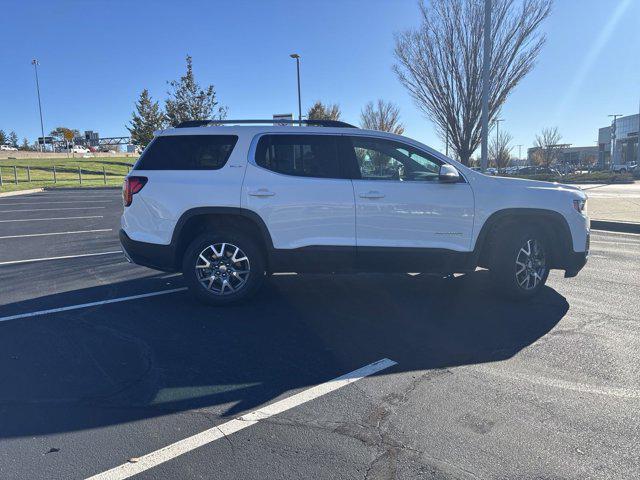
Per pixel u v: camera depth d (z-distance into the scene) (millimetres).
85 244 10422
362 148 5801
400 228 5680
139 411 3496
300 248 5645
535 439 3123
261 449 3045
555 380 3934
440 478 2766
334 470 2840
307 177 5668
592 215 14398
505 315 5531
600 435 3164
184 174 5688
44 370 4148
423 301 6070
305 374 4082
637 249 9688
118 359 4371
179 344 4715
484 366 4207
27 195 23875
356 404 3586
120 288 6723
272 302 6023
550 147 61188
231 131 5781
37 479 2770
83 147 84625
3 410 3504
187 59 24922
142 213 5715
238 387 3857
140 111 34750
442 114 15828
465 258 5809
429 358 4383
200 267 5723
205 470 2846
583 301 6047
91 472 2832
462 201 5738
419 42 15453
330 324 5254
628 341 4727
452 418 3381
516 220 6004
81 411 3494
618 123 77062
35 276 7465
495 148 52594
